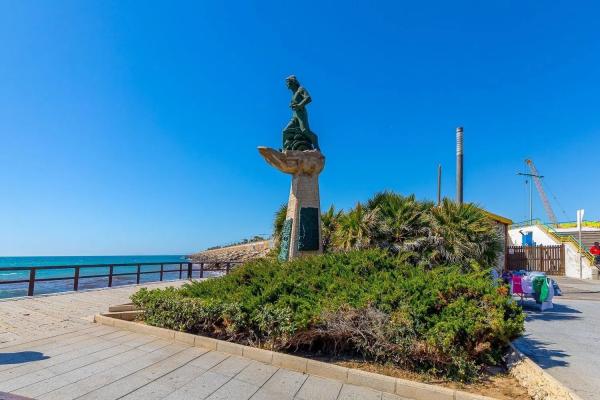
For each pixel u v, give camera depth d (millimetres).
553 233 26312
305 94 10516
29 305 8938
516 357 4848
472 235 9789
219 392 4133
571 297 13320
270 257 11398
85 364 4902
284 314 5297
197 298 6508
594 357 5820
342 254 7812
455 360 4457
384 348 4855
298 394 4137
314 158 9867
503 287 5395
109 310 7781
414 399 4113
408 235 9969
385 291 5566
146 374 4609
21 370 4621
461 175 14977
